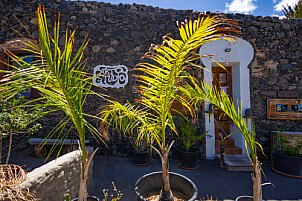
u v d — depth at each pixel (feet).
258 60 14.92
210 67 14.85
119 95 15.14
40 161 12.69
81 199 4.83
